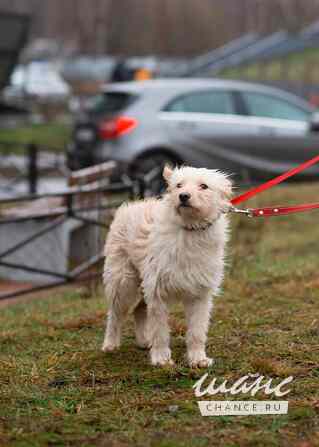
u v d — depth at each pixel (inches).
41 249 454.3
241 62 1818.4
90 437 195.5
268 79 1734.7
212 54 2082.9
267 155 682.2
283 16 2225.6
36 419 208.4
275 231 517.7
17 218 405.7
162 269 244.1
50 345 283.7
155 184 531.8
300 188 647.8
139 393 227.0
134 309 278.7
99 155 643.5
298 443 188.2
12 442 193.8
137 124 634.8
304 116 703.1
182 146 645.3
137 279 267.0
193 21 2447.1
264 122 681.0
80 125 672.4
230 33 2480.3
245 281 366.9
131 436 194.9
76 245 476.4
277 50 1803.6
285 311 312.3
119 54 2455.7
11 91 1772.9
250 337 279.4
